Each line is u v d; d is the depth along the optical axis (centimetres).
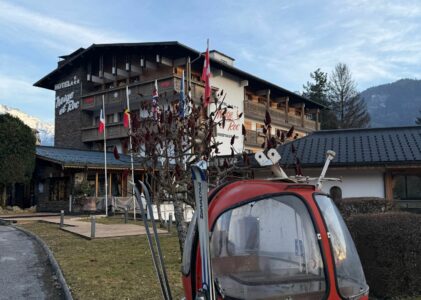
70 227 1652
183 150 802
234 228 323
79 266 895
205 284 281
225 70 3284
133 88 3019
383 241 597
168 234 1391
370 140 1402
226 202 326
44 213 2561
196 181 287
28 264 996
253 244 322
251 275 314
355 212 902
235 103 3459
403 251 598
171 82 2780
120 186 2828
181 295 636
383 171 1279
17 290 765
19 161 2538
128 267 876
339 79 5947
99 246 1183
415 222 607
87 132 3381
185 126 779
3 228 1759
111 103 3164
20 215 2370
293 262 310
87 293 679
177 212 768
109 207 2486
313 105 4581
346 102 5862
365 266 615
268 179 359
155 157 749
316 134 1529
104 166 2545
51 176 2789
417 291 608
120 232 1468
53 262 955
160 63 3041
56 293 744
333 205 349
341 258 320
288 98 4091
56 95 3716
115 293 675
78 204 2541
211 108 2686
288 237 315
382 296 602
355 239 626
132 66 3194
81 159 2647
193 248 325
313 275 301
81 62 3478
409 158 1221
